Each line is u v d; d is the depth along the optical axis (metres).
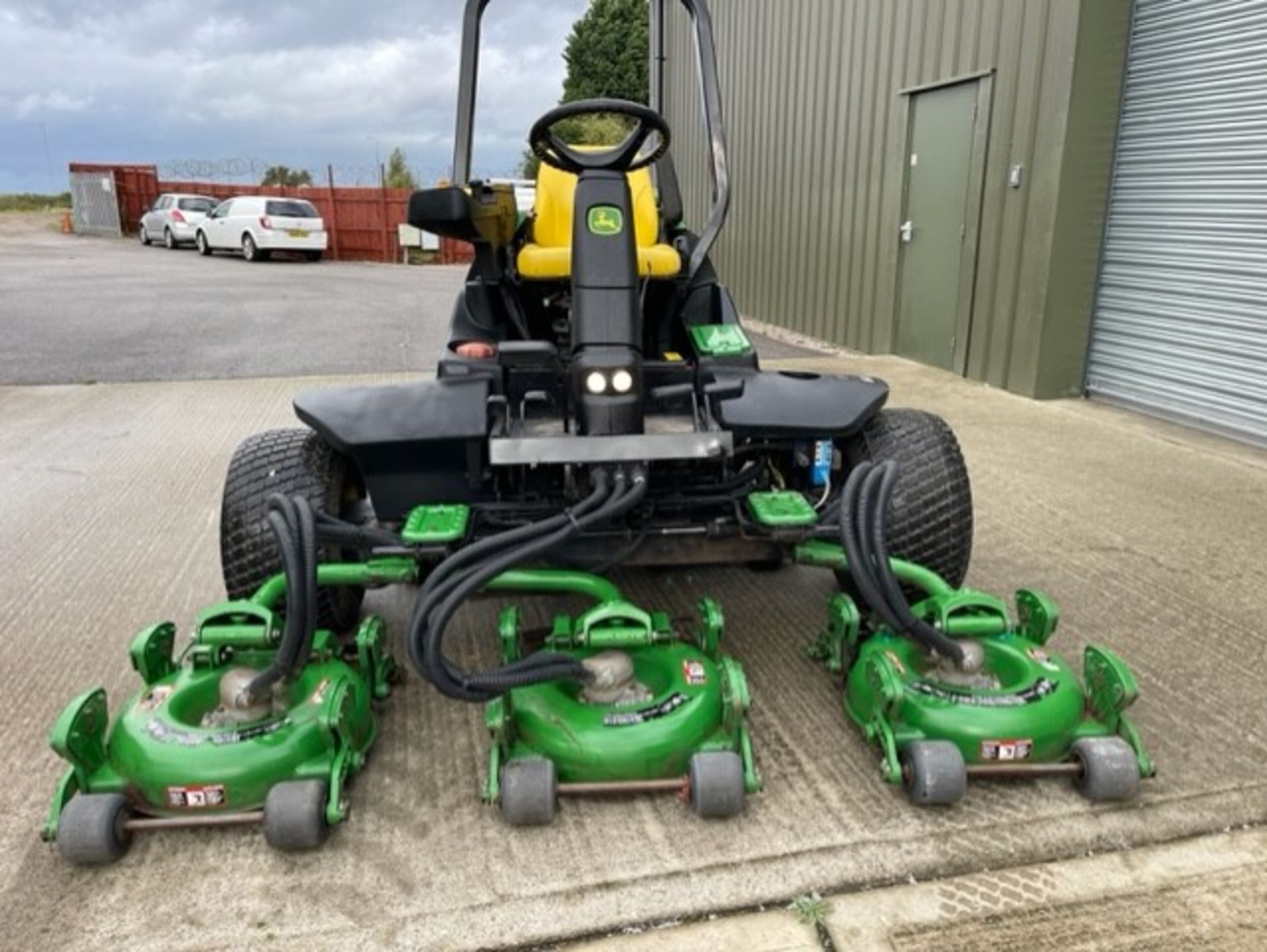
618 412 2.26
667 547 2.46
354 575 2.28
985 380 6.90
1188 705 2.55
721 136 2.99
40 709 2.57
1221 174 5.31
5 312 11.34
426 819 2.10
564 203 3.29
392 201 23.09
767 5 10.08
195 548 3.77
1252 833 2.04
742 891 1.88
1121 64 5.88
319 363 7.99
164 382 7.15
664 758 2.06
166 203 23.56
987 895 1.87
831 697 2.60
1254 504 4.25
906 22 7.54
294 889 1.89
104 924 1.81
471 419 2.43
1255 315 5.17
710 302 3.14
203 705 2.16
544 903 1.85
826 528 2.33
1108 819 2.07
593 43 27.03
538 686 2.17
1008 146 6.46
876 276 8.27
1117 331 6.16
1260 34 4.98
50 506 4.32
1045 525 3.96
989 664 2.30
